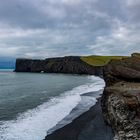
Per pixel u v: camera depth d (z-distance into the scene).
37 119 31.73
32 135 24.91
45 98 51.88
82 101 47.19
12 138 23.67
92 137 25.28
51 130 26.98
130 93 22.78
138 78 31.14
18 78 137.75
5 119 31.56
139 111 20.59
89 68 194.00
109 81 33.56
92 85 86.75
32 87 79.44
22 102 46.09
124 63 33.94
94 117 33.50
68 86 83.50
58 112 36.38
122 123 21.83
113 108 25.58
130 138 20.55
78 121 31.25
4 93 61.50
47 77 149.38
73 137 25.25
